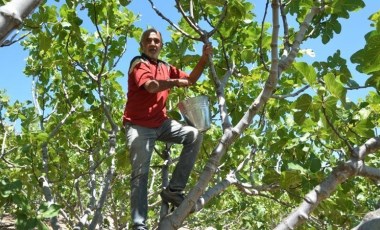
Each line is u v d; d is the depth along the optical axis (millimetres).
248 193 3877
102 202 4828
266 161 5684
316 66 4008
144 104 3561
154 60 3898
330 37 3723
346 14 3633
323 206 4457
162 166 3895
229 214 10938
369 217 2854
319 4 3203
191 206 2934
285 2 3736
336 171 2887
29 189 5387
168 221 2938
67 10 4645
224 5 3633
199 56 4754
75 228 4875
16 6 1464
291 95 3498
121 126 6391
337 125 3867
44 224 2941
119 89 6180
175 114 4641
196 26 3531
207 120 3680
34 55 5875
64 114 6387
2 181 3029
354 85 3291
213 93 5355
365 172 2898
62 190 7734
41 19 4305
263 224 10312
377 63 2678
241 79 4883
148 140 3492
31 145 4871
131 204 3309
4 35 1440
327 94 2932
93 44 5543
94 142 6793
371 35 2803
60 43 5062
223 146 3008
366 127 3650
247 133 5406
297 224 2760
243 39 4523
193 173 6191
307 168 3918
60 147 6312
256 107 2996
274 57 2816
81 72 5906
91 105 6207
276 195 5090
